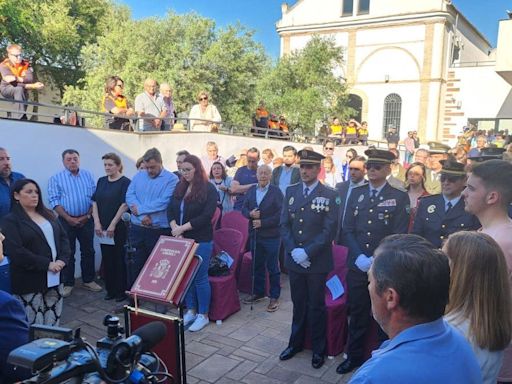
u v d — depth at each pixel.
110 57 16.95
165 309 3.58
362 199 3.61
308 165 3.70
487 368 1.60
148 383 1.35
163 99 7.91
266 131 11.00
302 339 3.88
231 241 5.03
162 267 3.06
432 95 23.39
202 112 9.23
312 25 25.53
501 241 1.95
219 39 17.36
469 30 26.55
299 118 18.70
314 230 3.69
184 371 2.83
